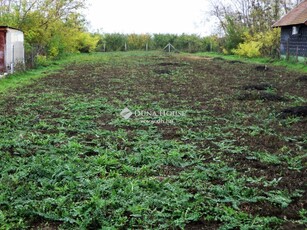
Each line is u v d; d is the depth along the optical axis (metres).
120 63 25.33
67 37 30.78
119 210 4.84
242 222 4.63
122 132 8.35
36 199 5.23
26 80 16.39
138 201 5.09
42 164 6.25
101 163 6.44
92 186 5.50
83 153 6.98
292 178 6.02
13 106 11.15
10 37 17.59
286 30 26.48
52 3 26.34
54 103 11.66
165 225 4.56
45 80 16.66
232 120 9.66
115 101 11.84
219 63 25.73
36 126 8.82
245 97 12.54
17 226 4.58
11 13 24.00
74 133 8.47
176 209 4.89
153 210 4.87
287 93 13.38
